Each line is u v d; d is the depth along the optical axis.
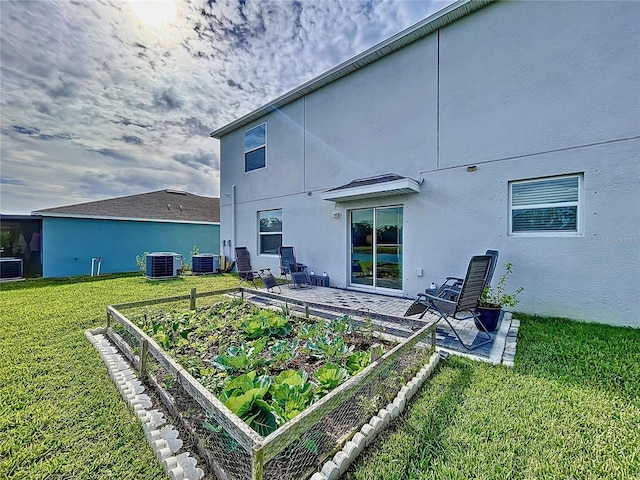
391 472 1.90
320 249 8.77
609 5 4.71
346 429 2.24
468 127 6.03
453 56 6.21
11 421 2.40
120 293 7.99
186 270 13.41
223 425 1.78
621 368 3.19
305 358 3.48
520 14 5.45
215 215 19.56
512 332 4.42
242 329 4.30
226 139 12.12
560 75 5.09
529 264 5.38
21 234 12.65
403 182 6.13
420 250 6.69
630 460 1.95
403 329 4.30
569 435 2.18
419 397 2.72
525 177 5.41
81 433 2.29
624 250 4.62
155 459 2.05
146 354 3.05
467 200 6.05
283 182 9.83
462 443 2.13
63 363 3.46
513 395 2.71
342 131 8.18
